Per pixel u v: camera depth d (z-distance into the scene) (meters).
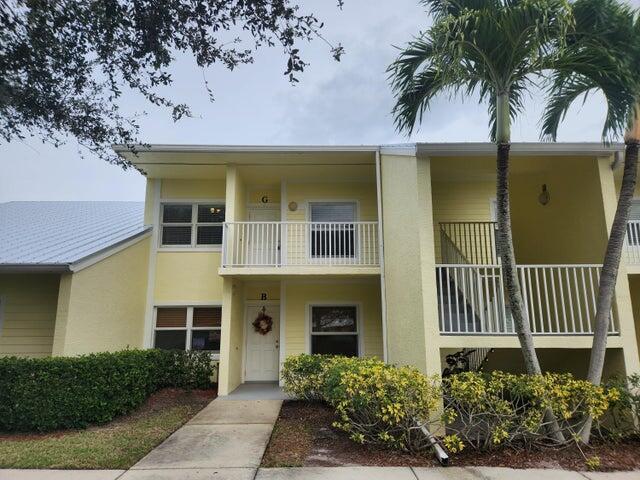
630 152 6.30
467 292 8.71
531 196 9.81
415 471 5.03
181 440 6.29
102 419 7.11
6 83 4.62
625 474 5.07
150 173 11.57
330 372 7.32
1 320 9.52
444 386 6.13
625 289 7.32
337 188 11.93
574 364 8.25
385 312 9.46
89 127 5.41
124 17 4.52
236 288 10.91
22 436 6.50
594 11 5.69
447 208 10.94
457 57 5.61
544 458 5.52
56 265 8.37
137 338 10.94
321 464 5.27
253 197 12.22
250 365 11.52
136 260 10.96
